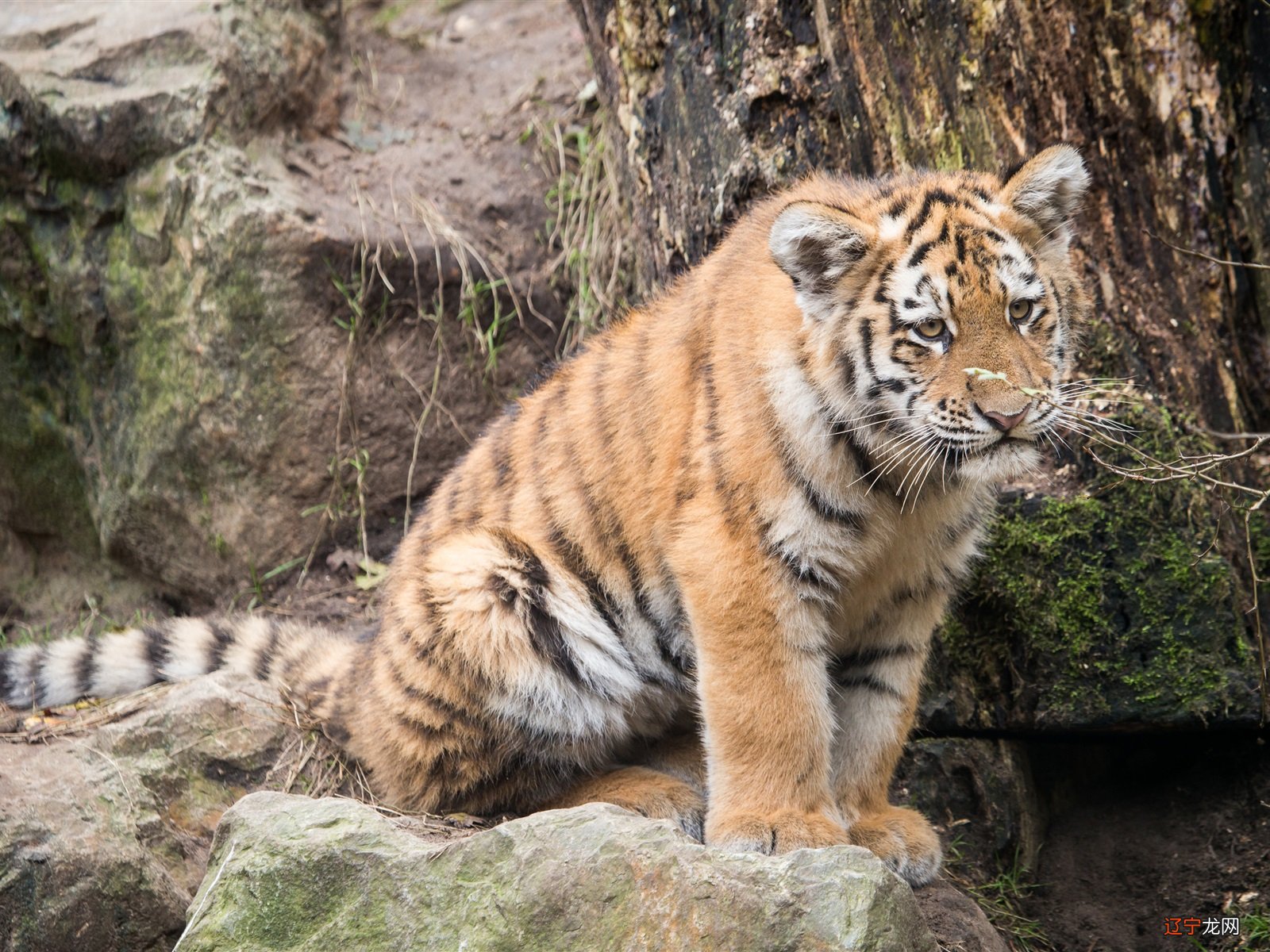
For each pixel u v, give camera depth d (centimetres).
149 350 1155
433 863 633
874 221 690
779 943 561
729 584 709
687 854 594
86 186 1161
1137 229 873
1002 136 860
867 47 862
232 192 1127
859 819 770
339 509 1161
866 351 680
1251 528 863
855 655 788
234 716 872
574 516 788
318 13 1297
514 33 1466
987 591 877
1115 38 853
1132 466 845
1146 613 849
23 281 1198
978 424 655
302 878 646
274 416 1131
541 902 599
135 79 1163
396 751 816
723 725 719
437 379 1176
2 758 806
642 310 817
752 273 734
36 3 1253
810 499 701
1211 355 871
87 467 1213
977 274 659
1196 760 910
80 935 737
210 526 1159
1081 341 766
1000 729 886
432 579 792
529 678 779
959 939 713
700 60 915
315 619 1113
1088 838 915
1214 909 835
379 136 1290
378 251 1150
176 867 784
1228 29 858
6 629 1230
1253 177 868
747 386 707
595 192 1233
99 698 948
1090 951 843
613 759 846
